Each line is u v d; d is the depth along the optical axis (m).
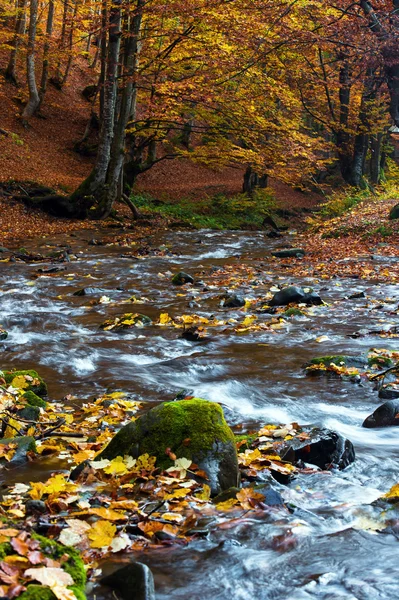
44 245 19.38
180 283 13.16
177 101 26.72
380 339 8.10
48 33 36.50
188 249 19.66
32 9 34.19
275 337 8.32
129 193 30.19
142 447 3.97
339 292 11.74
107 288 12.59
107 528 3.01
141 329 8.96
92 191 25.81
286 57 29.50
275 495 3.53
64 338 8.44
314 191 43.62
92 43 46.16
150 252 18.58
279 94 27.23
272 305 10.54
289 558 2.79
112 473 3.79
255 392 6.10
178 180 39.34
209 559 2.79
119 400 5.73
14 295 11.68
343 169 34.53
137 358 7.46
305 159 31.16
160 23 27.11
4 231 21.69
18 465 4.22
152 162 30.77
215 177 41.84
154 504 3.45
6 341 8.25
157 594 2.51
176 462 3.79
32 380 6.05
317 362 6.87
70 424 5.15
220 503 3.43
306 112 35.34
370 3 23.11
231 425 5.15
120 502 3.39
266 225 33.44
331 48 27.73
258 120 26.89
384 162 49.47
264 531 3.06
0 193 25.55
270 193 35.97
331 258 16.45
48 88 40.09
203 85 25.64
